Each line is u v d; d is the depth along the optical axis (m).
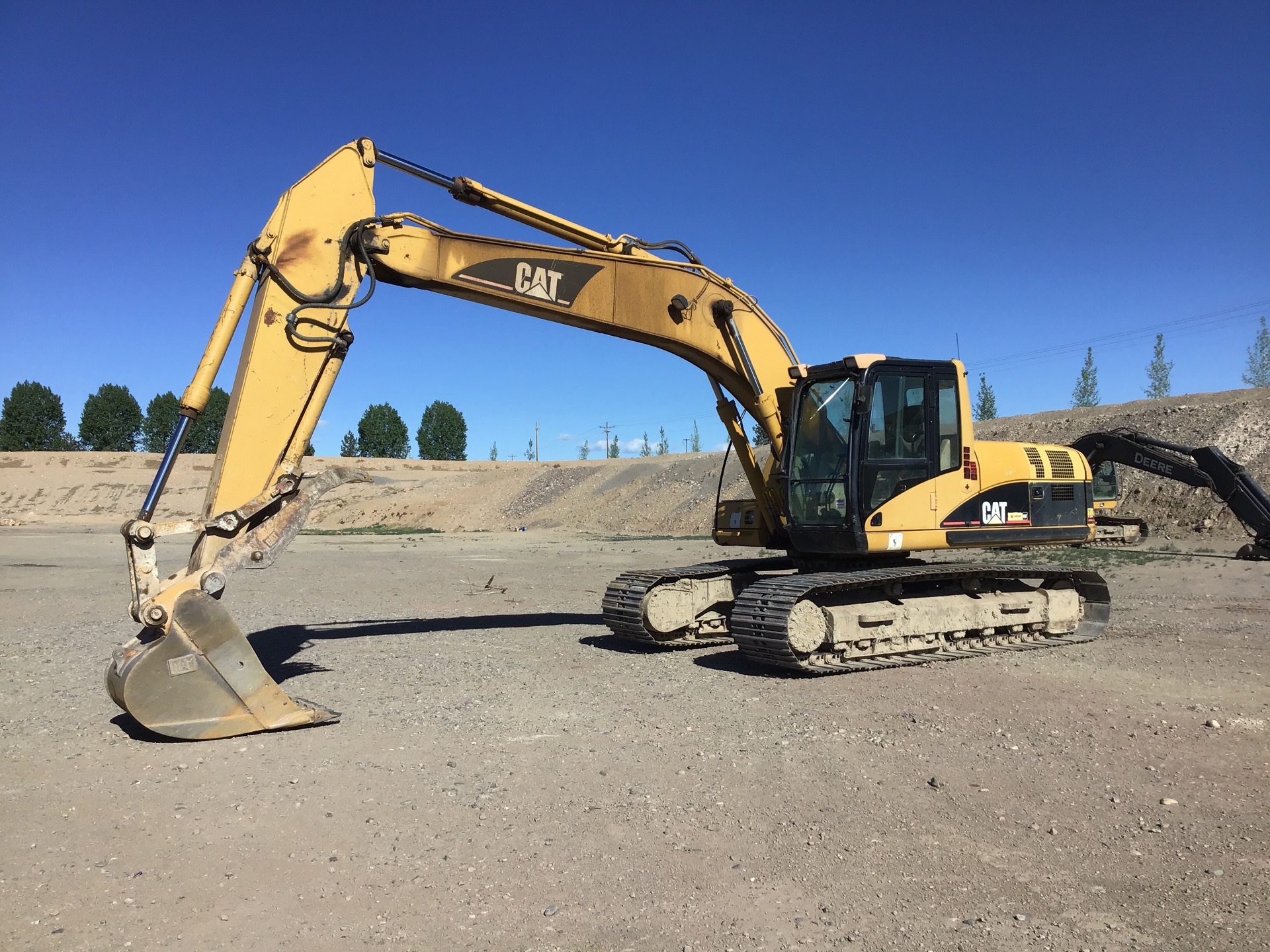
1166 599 13.91
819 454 9.23
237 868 4.13
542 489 50.31
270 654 9.66
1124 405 38.31
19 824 4.69
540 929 3.56
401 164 7.62
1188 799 5.00
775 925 3.58
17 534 40.62
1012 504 9.79
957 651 9.43
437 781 5.34
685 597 9.88
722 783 5.29
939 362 9.37
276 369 6.88
